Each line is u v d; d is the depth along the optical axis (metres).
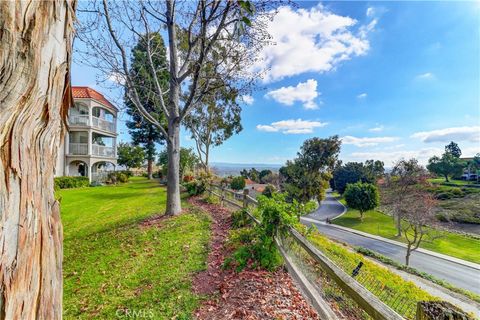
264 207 3.97
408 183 18.19
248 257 3.67
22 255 0.89
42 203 1.04
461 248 15.28
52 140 1.12
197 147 20.39
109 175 21.97
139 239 5.34
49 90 1.00
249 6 2.23
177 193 7.67
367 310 1.43
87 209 9.52
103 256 4.53
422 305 1.08
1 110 0.78
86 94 19.53
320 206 32.53
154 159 28.86
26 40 0.83
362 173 41.09
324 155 19.97
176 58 7.54
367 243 15.94
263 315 2.54
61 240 1.20
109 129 22.38
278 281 3.21
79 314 2.80
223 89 9.19
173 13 7.21
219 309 2.72
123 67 6.91
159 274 3.66
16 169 0.86
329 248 5.18
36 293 0.98
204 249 4.61
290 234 3.48
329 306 2.30
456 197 25.81
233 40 6.67
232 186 17.58
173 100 7.60
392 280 4.70
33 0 0.85
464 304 6.04
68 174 19.23
